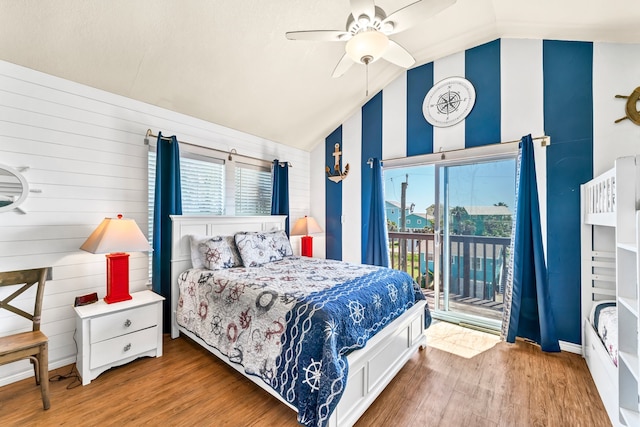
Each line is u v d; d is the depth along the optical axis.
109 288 2.23
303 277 2.31
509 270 2.75
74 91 2.29
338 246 4.31
